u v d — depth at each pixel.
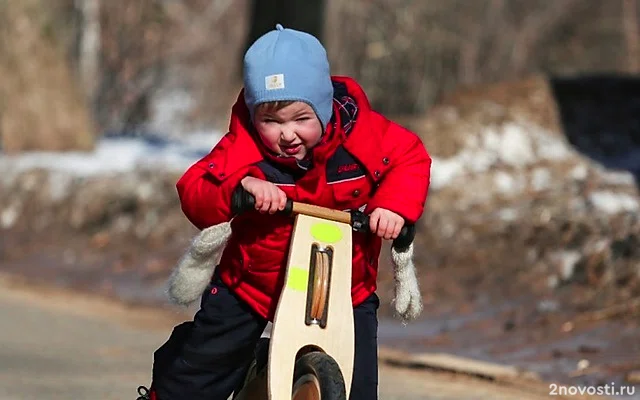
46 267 39.69
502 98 43.56
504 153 40.44
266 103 13.05
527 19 93.06
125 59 73.12
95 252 40.19
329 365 12.70
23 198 44.56
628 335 24.61
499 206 36.09
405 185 13.46
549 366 23.30
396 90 79.56
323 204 13.59
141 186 42.81
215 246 13.23
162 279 36.41
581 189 35.88
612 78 45.66
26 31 51.56
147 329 30.06
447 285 30.38
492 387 22.00
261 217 13.48
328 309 13.15
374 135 13.59
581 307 26.91
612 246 29.19
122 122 72.50
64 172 45.34
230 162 13.26
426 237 34.44
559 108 43.41
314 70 13.12
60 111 51.78
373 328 13.81
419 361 23.78
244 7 81.62
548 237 31.66
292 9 46.22
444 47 84.56
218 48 79.94
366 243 13.84
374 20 79.25
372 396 13.48
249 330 13.79
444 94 45.06
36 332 29.38
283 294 13.08
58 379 23.16
